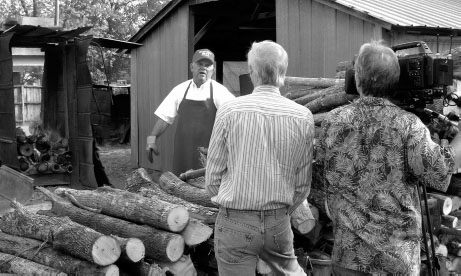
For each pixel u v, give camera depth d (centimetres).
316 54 807
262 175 280
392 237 261
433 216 432
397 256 258
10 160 829
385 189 263
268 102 289
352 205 269
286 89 670
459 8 1078
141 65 1157
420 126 261
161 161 1106
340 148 273
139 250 372
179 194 473
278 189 283
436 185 254
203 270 426
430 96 299
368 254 263
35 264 399
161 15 1070
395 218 262
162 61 1095
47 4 2555
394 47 333
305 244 432
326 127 280
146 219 397
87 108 885
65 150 949
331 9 779
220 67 1403
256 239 283
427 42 758
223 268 291
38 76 2564
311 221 401
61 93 980
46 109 1009
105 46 1016
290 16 845
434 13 881
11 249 423
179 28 1041
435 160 251
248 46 1347
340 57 769
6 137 837
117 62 2467
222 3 1020
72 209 458
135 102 1182
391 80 271
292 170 290
